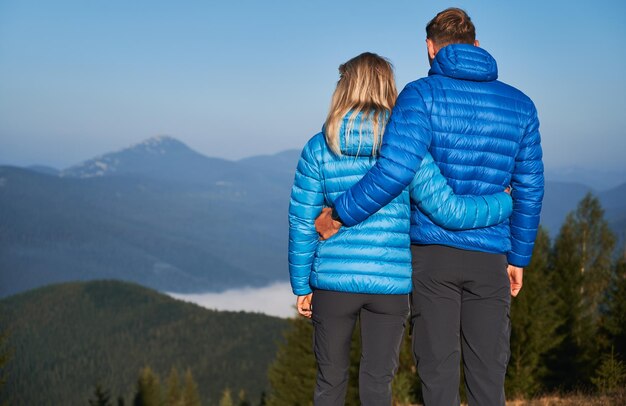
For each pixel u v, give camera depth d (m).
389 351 3.09
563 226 33.72
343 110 3.00
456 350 2.95
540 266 24.22
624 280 18.89
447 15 3.04
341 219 2.95
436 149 2.89
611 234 33.28
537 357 22.88
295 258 3.17
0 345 18.03
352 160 3.02
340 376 3.14
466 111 2.87
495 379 2.89
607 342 18.47
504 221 3.00
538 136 3.06
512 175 3.07
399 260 3.01
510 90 3.02
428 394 2.94
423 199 2.89
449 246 2.92
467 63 2.90
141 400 93.75
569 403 6.39
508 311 2.96
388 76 3.08
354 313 3.09
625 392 6.16
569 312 30.28
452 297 2.94
